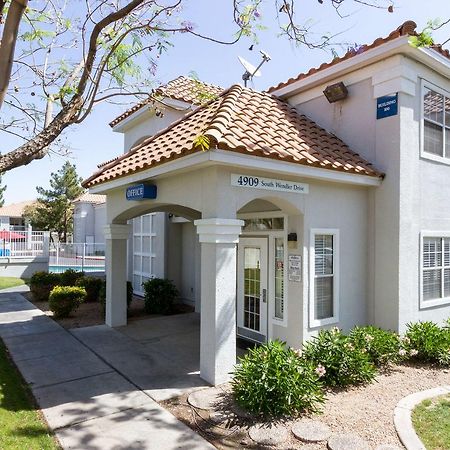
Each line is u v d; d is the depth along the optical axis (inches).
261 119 326.6
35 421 199.6
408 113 327.3
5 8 188.1
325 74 363.9
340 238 319.6
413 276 335.3
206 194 251.4
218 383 244.8
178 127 355.6
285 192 281.1
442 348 283.9
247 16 191.5
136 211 377.7
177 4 197.0
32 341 348.8
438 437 183.9
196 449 175.6
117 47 193.6
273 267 330.6
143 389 240.8
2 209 2066.9
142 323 419.8
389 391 237.3
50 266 903.7
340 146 344.8
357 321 331.3
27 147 164.2
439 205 367.2
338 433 184.9
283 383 204.1
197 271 483.2
